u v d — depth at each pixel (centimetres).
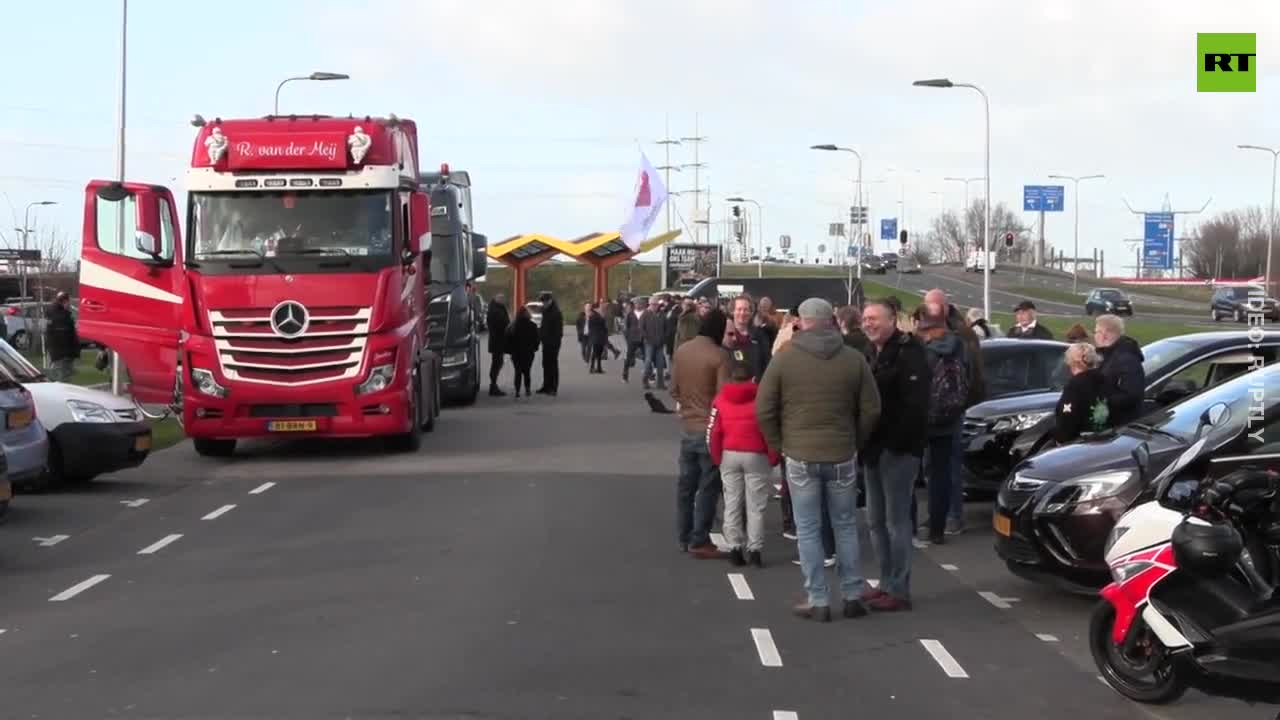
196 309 1617
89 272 1852
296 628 814
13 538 1130
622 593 928
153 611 861
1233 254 11725
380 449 1812
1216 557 618
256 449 1820
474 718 635
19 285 5594
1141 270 13962
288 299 1611
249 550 1077
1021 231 12394
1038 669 751
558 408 2569
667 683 704
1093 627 714
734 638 808
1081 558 867
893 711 664
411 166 1830
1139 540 681
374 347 1628
